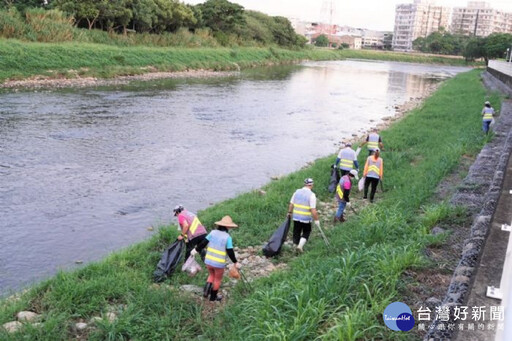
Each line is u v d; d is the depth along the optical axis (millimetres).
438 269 7340
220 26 76562
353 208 12375
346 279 6871
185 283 8383
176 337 6629
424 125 24500
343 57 122562
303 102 36125
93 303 7277
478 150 16578
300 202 9711
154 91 36469
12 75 34562
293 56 87562
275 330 5844
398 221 9820
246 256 9656
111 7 51531
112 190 13891
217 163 17625
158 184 14688
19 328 6449
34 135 19984
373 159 12930
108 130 21891
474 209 10016
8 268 9062
